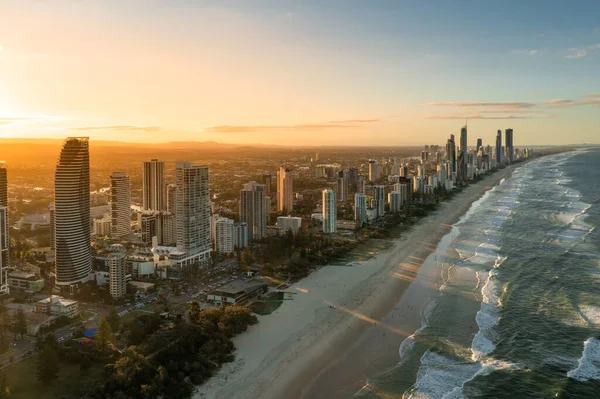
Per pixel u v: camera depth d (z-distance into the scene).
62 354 152.25
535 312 181.88
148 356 149.25
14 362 150.62
